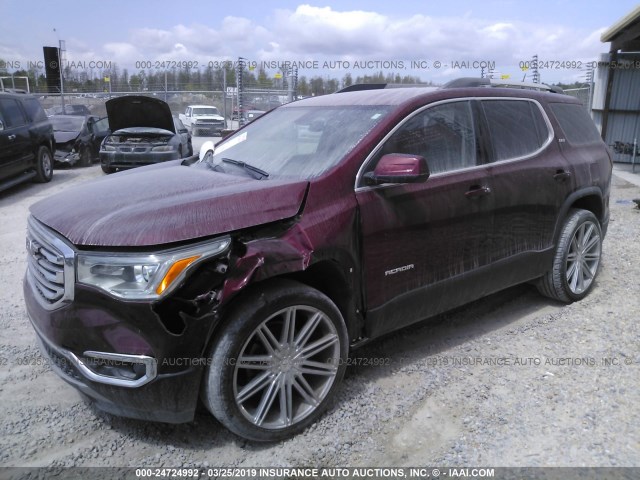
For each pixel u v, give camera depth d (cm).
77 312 264
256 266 269
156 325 254
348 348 319
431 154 364
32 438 295
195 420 314
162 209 275
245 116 1928
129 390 263
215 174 352
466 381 354
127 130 1302
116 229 263
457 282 375
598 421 304
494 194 390
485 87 422
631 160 1439
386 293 336
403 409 323
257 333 276
